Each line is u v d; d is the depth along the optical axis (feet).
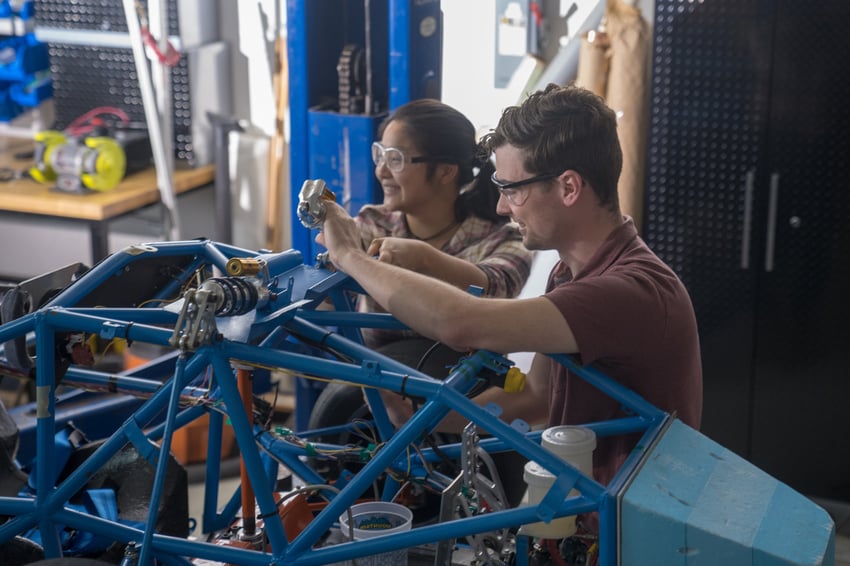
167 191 13.08
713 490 4.99
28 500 5.69
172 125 14.47
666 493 4.90
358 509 5.96
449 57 13.24
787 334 11.57
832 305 11.35
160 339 5.22
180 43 13.55
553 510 4.85
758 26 10.87
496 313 5.44
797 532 4.69
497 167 6.06
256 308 5.60
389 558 5.54
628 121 11.99
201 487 12.08
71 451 7.06
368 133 9.97
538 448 4.99
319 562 5.17
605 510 4.82
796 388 11.69
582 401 5.99
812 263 11.30
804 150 11.04
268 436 6.25
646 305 5.56
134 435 5.56
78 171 13.15
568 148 5.74
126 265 6.25
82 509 6.61
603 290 5.50
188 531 6.76
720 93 11.16
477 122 13.39
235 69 14.47
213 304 5.09
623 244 5.97
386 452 5.22
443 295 5.54
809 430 11.76
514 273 7.98
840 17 10.62
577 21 12.92
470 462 5.26
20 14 14.79
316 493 7.14
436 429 6.76
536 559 5.52
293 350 8.46
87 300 6.14
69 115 15.05
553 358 5.77
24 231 13.32
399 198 8.41
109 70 14.70
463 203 8.50
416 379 5.20
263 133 14.66
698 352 6.11
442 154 8.24
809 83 10.87
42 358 5.51
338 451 6.16
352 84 10.12
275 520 5.24
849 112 10.79
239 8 14.20
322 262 6.48
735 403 11.92
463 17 13.07
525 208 5.98
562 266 6.47
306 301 5.93
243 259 5.62
